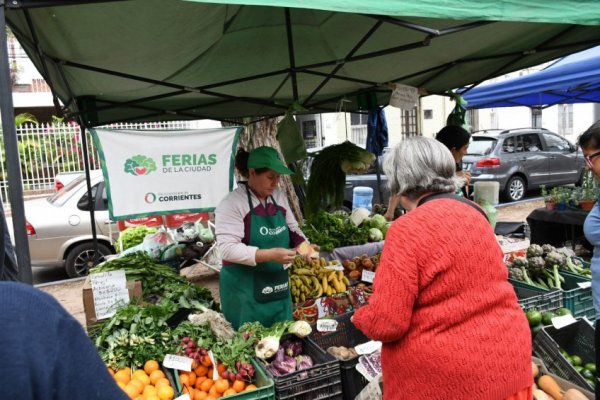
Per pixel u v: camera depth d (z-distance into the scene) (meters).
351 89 5.39
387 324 1.71
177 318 3.28
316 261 4.30
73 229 7.91
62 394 0.81
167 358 2.74
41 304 0.85
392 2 2.24
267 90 5.02
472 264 1.70
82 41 3.09
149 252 5.93
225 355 2.76
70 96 3.68
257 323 3.06
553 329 3.23
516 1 2.54
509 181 12.30
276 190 3.39
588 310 3.92
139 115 5.23
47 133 14.09
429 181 1.85
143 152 5.02
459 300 1.70
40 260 7.81
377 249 4.93
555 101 8.66
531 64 4.93
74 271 7.99
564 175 13.15
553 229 6.34
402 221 1.77
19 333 0.78
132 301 3.53
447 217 1.73
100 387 0.88
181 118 5.72
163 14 3.06
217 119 5.84
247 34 3.89
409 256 1.69
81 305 6.62
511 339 1.74
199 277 7.90
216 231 3.11
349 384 2.78
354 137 16.97
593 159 2.46
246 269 3.19
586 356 3.25
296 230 3.48
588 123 19.25
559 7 2.62
